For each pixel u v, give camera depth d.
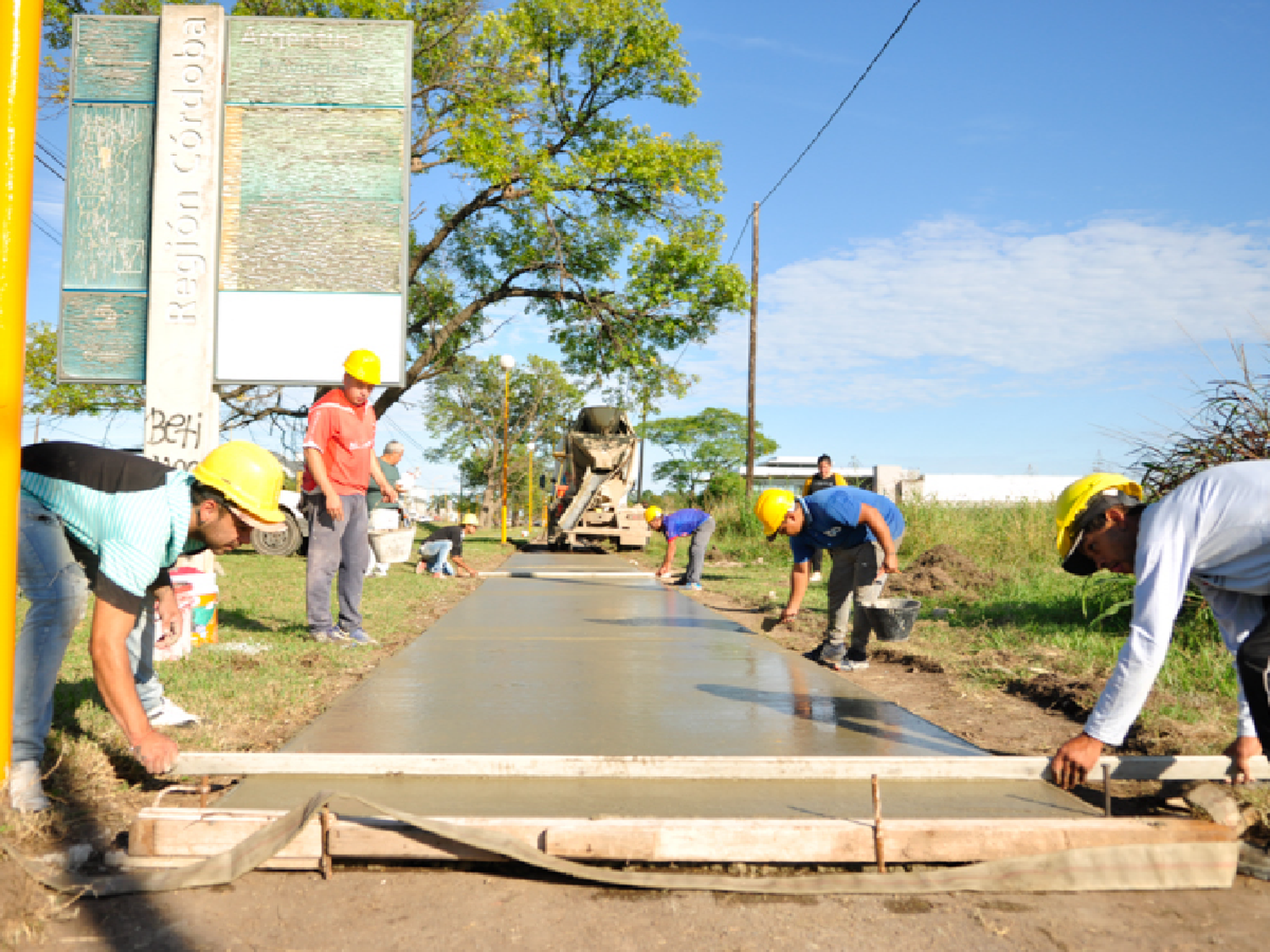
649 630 7.32
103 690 2.58
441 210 20.34
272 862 2.43
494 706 4.43
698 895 2.30
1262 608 2.64
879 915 2.20
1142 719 3.92
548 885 2.35
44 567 2.74
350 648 6.08
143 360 5.93
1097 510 2.62
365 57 6.46
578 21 18.45
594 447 20.80
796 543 6.04
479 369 62.03
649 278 19.16
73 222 5.92
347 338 6.37
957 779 3.26
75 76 5.93
